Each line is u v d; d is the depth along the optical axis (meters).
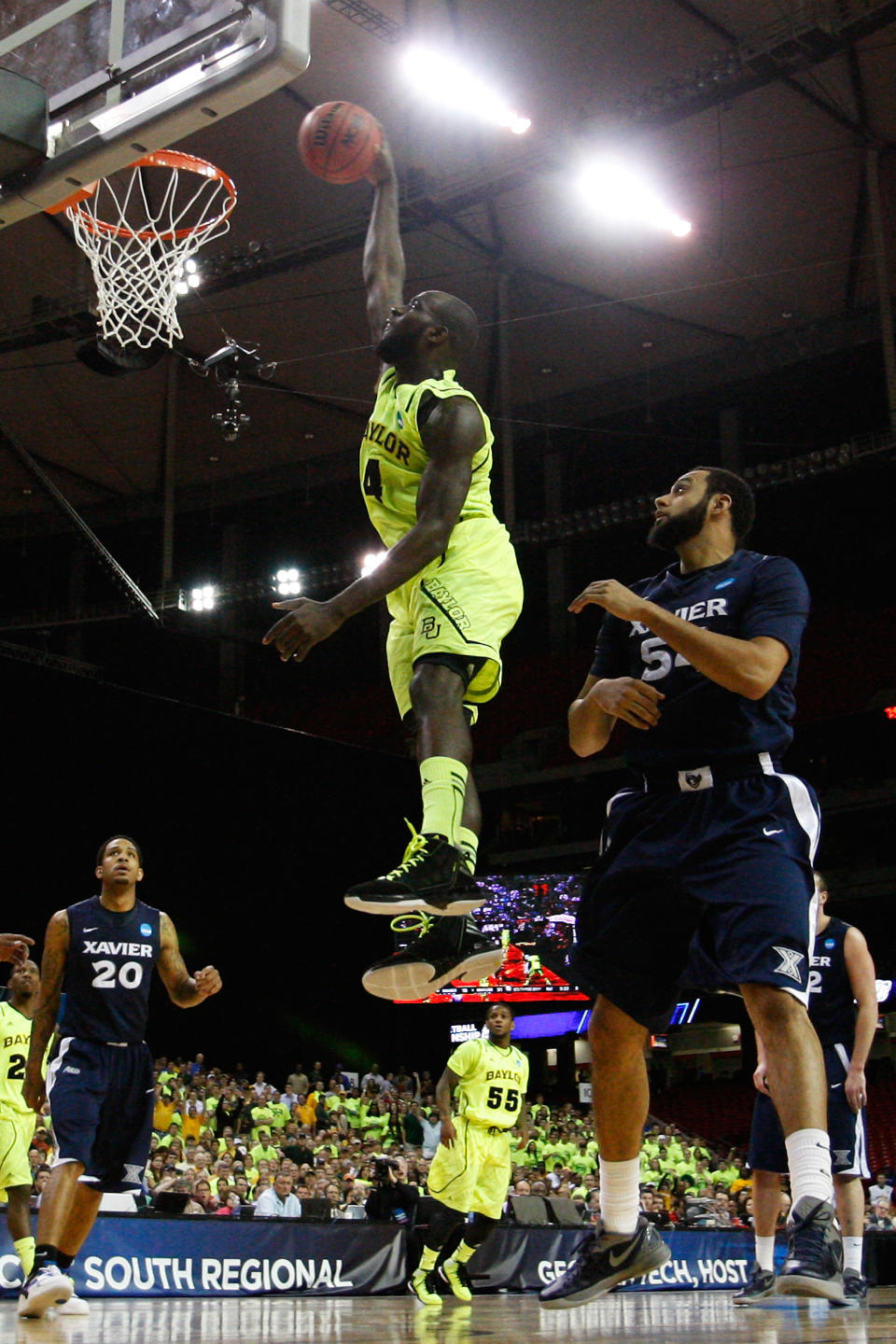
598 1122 2.94
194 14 4.70
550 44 20.92
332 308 26.12
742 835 2.72
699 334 27.53
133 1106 4.77
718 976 2.76
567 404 29.72
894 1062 28.19
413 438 3.50
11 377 26.53
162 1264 6.86
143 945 4.86
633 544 32.44
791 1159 2.52
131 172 22.34
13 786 17.83
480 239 24.81
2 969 17.88
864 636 28.41
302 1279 7.48
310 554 35.44
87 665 31.44
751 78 19.16
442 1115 7.23
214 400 29.36
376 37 19.69
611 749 27.64
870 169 21.80
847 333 26.23
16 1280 6.26
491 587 3.49
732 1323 4.39
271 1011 20.88
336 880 21.97
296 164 22.66
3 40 5.35
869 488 30.08
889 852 27.64
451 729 3.33
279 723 32.59
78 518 27.95
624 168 21.61
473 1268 8.44
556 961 21.78
